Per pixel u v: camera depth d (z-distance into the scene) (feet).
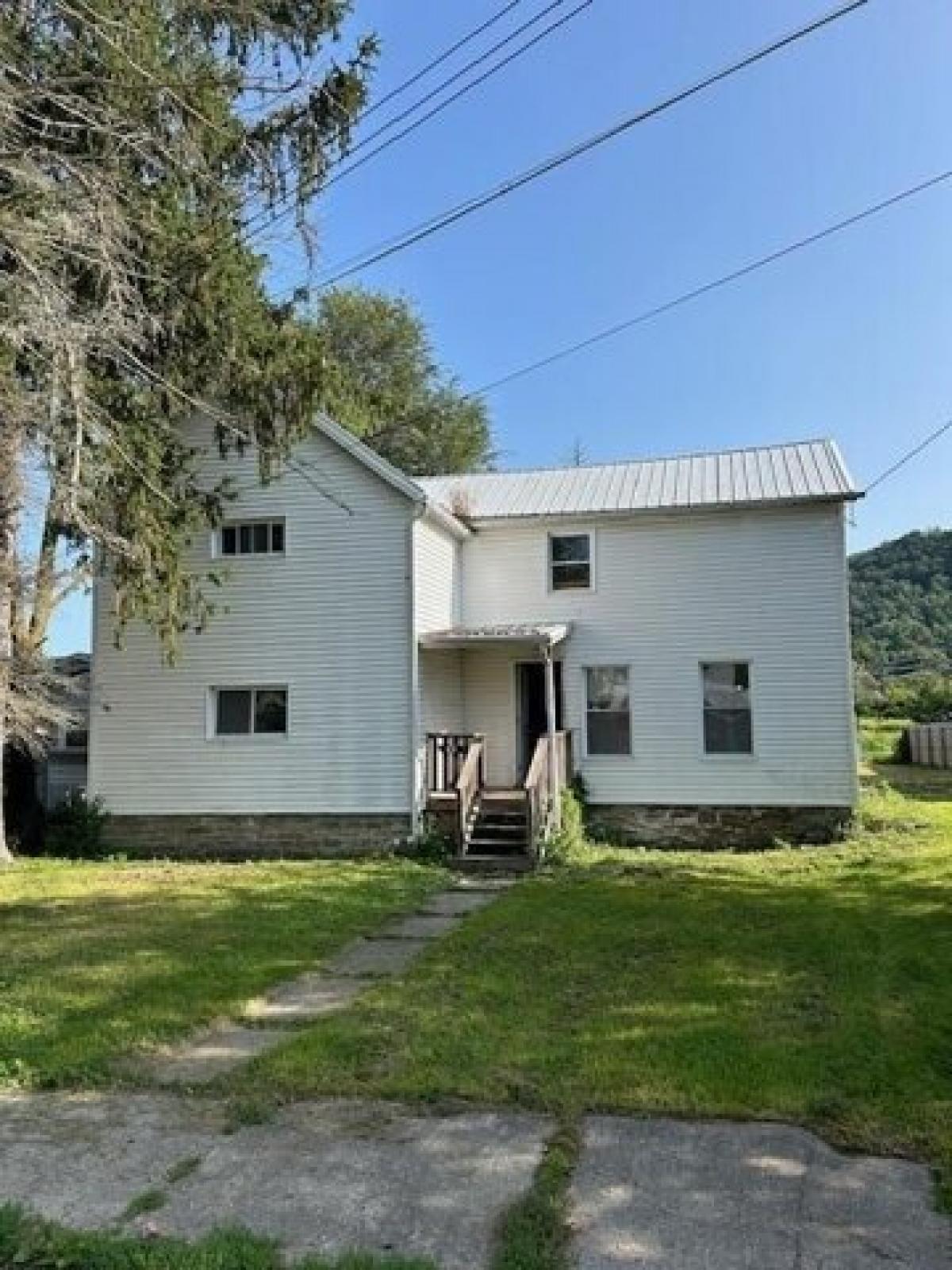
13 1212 12.93
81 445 32.58
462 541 59.16
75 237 29.94
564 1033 20.04
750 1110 16.07
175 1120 16.33
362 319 119.65
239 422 43.86
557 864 45.09
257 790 52.19
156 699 53.98
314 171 40.57
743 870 41.96
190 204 39.11
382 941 30.12
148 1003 22.70
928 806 62.59
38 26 32.60
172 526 45.09
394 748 50.65
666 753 54.95
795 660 53.36
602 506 56.85
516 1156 14.62
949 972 24.06
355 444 51.55
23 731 49.44
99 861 49.78
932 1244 12.00
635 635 56.08
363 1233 12.48
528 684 58.54
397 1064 18.54
